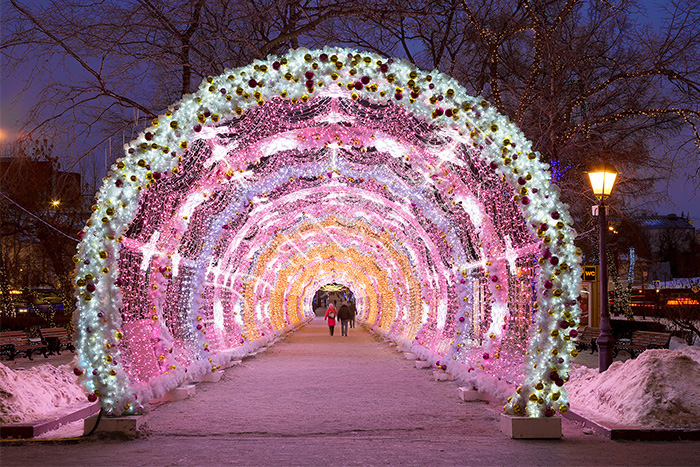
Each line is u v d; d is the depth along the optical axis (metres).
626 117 16.34
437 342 14.51
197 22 15.82
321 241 25.27
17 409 7.67
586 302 20.86
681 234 50.59
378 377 12.91
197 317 12.44
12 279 25.20
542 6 15.79
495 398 9.79
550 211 7.34
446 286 14.66
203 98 7.62
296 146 10.53
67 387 9.28
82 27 14.52
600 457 6.28
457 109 7.41
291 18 17.11
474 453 6.47
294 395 10.48
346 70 7.37
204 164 10.34
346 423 8.10
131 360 8.86
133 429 7.24
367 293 35.00
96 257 7.42
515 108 17.25
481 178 10.10
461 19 17.98
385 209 16.16
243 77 7.54
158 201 9.74
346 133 10.24
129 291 9.08
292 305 34.34
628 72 15.81
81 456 6.36
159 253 9.95
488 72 18.39
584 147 16.47
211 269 14.14
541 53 15.81
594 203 16.66
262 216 14.73
